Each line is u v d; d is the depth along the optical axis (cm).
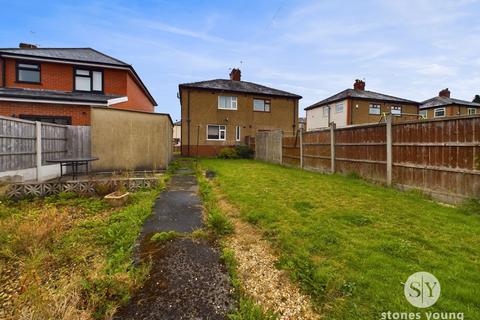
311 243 310
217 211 440
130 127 962
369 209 451
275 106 2041
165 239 334
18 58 1180
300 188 645
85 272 253
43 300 195
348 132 818
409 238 323
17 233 317
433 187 529
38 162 694
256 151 1677
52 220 367
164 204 515
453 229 351
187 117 1833
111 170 930
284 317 196
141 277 242
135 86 1554
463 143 465
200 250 307
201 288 233
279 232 352
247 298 216
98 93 1296
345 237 326
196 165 1234
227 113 1914
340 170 862
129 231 353
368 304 199
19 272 259
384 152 668
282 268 264
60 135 836
